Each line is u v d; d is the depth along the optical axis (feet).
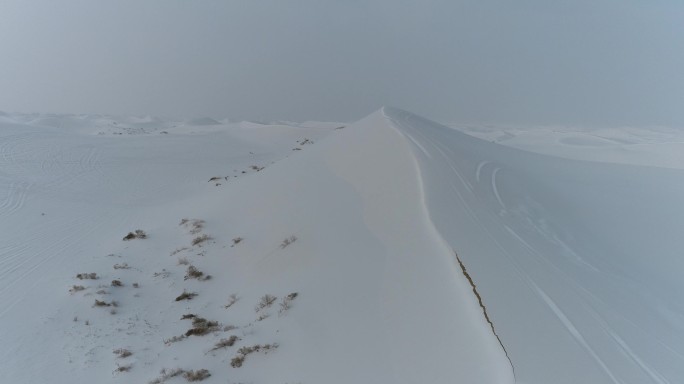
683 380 20.80
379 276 30.45
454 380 18.61
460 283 25.34
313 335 27.27
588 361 19.86
